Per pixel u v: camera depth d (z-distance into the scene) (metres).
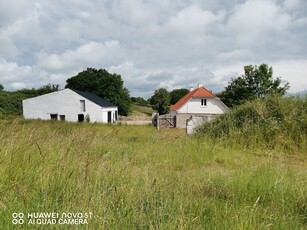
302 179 4.23
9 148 3.84
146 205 2.72
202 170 4.93
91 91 59.38
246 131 8.60
